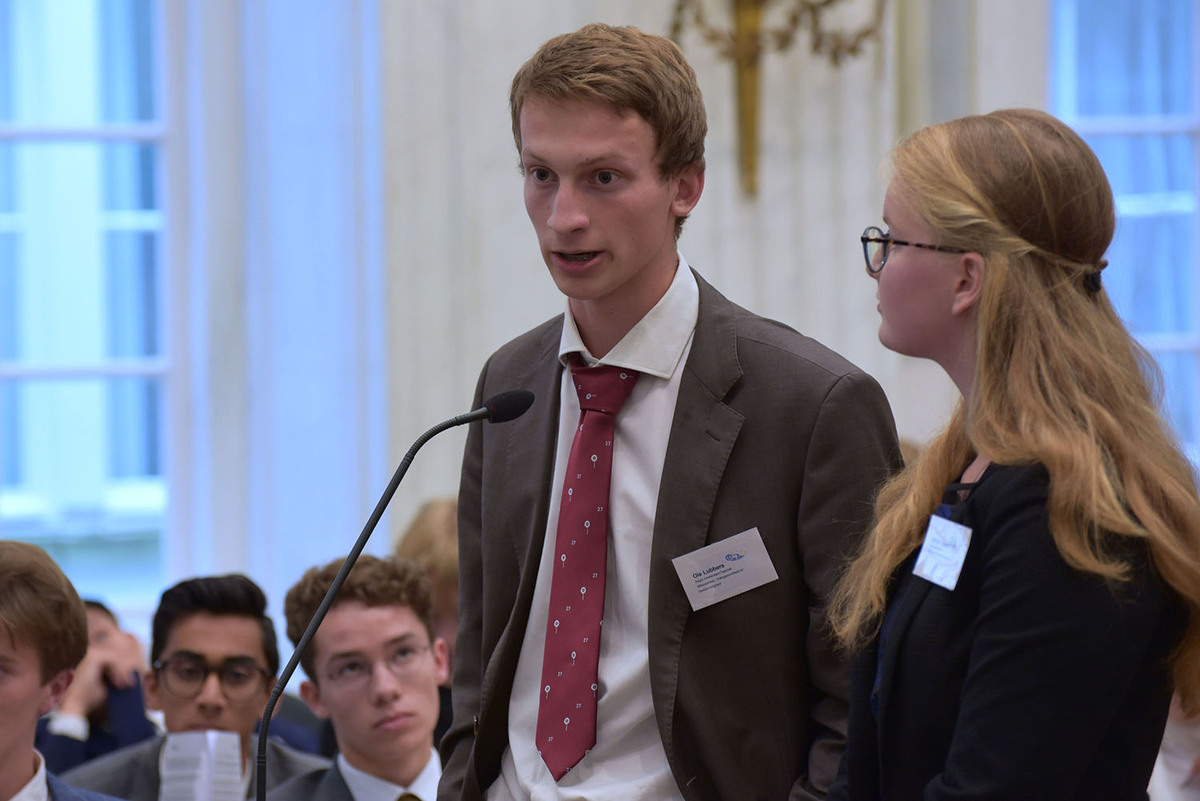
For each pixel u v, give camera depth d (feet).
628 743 17.70
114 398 44.73
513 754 18.28
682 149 17.63
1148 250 47.09
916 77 43.62
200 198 44.50
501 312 41.60
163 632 28.71
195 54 44.50
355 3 41.91
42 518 44.42
